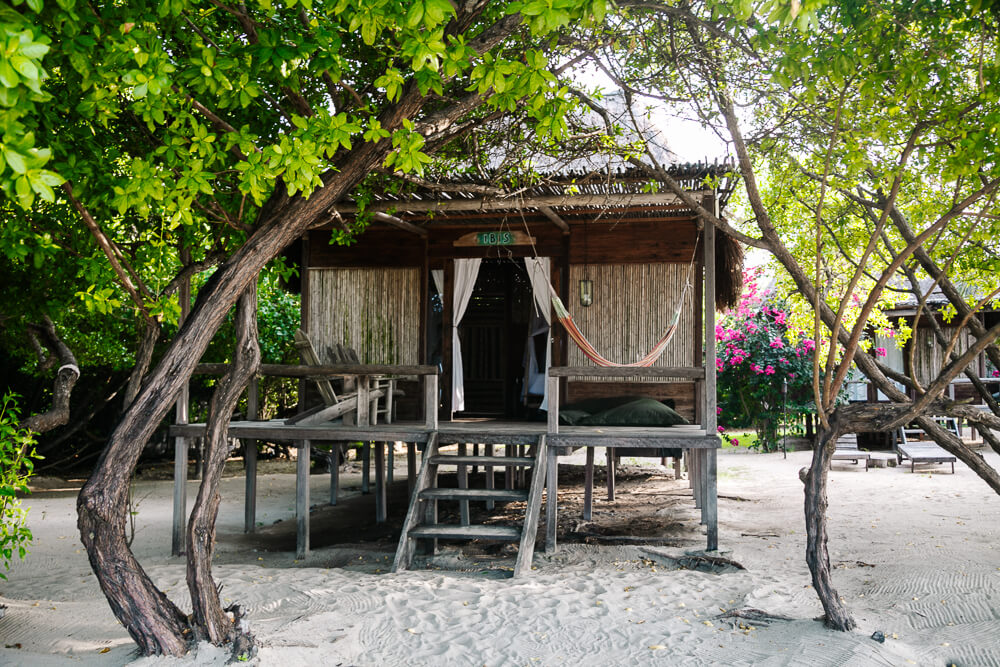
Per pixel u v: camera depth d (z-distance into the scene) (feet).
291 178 14.10
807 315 36.55
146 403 15.43
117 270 17.67
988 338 16.76
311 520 36.40
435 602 19.67
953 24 17.22
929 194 25.82
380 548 28.96
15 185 8.97
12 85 8.08
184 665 14.78
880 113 19.89
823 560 17.69
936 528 29.76
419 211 29.30
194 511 15.62
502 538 24.39
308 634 17.02
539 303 33.40
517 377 43.09
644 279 32.63
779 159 24.88
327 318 34.86
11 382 52.34
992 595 19.38
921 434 57.21
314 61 15.14
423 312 34.09
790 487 42.06
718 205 27.89
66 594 21.77
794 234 33.55
